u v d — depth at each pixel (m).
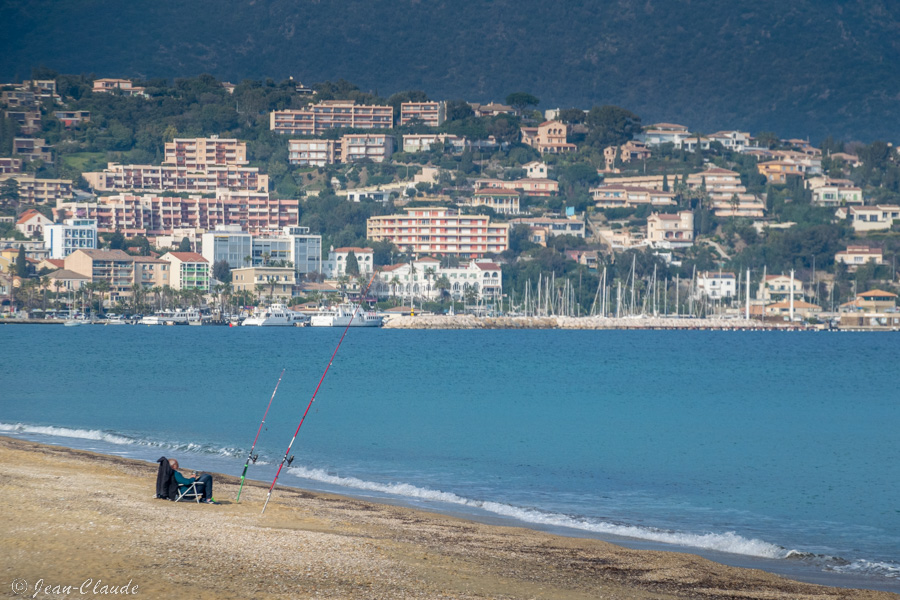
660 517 141.62
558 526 126.88
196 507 117.00
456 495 150.62
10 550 89.94
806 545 123.62
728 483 177.25
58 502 112.38
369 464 189.38
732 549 116.56
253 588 81.88
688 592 90.81
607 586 91.25
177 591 80.06
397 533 109.25
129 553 90.44
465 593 84.81
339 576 87.12
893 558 115.69
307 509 122.75
